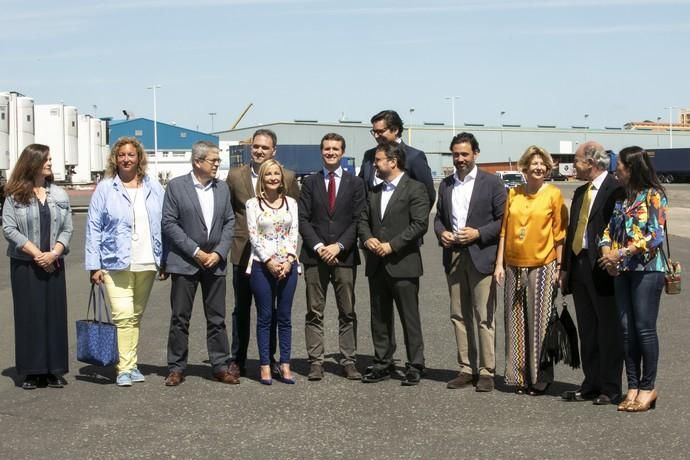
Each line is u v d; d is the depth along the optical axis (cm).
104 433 523
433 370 704
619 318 569
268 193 659
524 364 617
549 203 609
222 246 665
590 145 591
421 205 647
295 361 749
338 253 661
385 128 666
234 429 531
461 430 525
